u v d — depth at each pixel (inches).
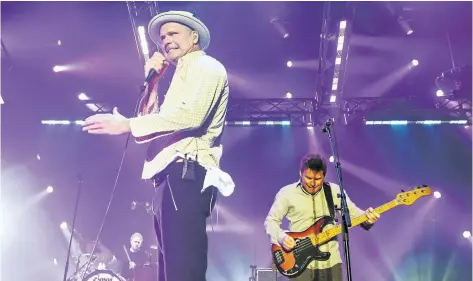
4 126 524.4
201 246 76.8
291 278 154.6
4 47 470.3
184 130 78.4
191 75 82.9
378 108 530.3
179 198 77.3
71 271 529.7
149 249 430.9
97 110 566.6
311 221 158.6
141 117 76.3
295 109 541.3
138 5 350.6
